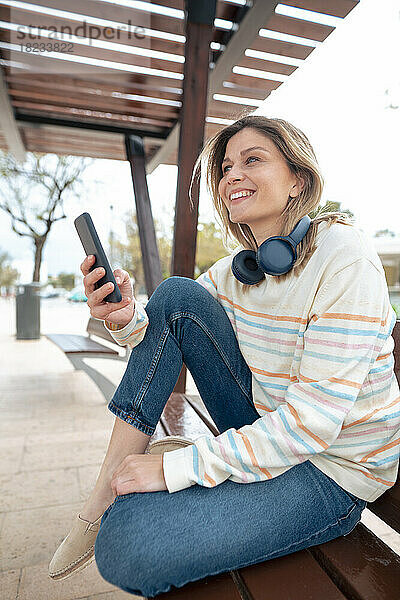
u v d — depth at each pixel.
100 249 1.10
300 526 0.91
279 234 1.17
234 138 1.16
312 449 0.89
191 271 3.13
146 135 5.23
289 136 1.08
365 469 0.97
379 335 0.97
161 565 0.81
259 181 1.11
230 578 0.90
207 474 0.89
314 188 1.10
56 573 1.08
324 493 0.95
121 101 4.54
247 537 0.86
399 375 1.21
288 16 3.03
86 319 12.17
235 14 3.18
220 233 1.37
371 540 1.00
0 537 1.78
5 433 2.98
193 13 2.85
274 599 0.81
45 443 2.79
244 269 1.16
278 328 1.09
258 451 0.90
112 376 4.86
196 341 1.15
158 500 0.88
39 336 7.77
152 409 1.09
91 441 2.84
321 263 1.01
